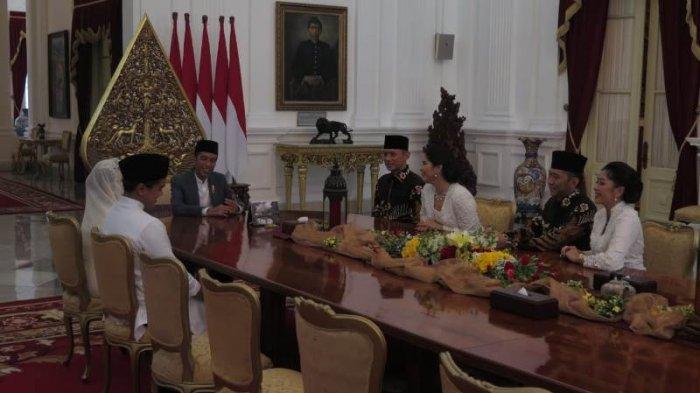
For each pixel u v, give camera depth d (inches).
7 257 293.6
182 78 355.6
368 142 416.8
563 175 182.7
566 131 382.3
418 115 430.0
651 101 353.4
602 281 136.1
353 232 171.3
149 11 357.7
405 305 124.7
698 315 107.6
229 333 113.7
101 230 158.2
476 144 424.5
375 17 416.5
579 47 371.6
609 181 159.9
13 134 614.9
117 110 281.9
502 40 406.6
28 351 186.4
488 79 415.5
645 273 150.7
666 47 337.7
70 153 552.4
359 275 146.4
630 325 112.9
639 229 159.8
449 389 79.4
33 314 217.9
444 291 134.8
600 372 94.3
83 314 167.3
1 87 608.4
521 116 402.9
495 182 414.3
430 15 428.5
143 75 286.4
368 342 93.4
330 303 125.4
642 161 357.7
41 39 598.2
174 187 226.7
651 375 93.4
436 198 205.2
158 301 130.6
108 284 149.8
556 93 385.7
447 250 147.5
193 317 147.9
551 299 119.3
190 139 297.0
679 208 332.2
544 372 94.0
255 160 390.9
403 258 148.9
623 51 362.3
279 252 168.7
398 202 229.5
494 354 100.7
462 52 430.9
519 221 342.0
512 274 134.8
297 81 396.5
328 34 403.2
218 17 374.0
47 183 519.5
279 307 166.6
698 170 331.3
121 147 283.3
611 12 366.0
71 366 177.5
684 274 169.0
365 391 95.0
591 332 111.3
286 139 397.7
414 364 129.2
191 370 130.6
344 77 410.0
